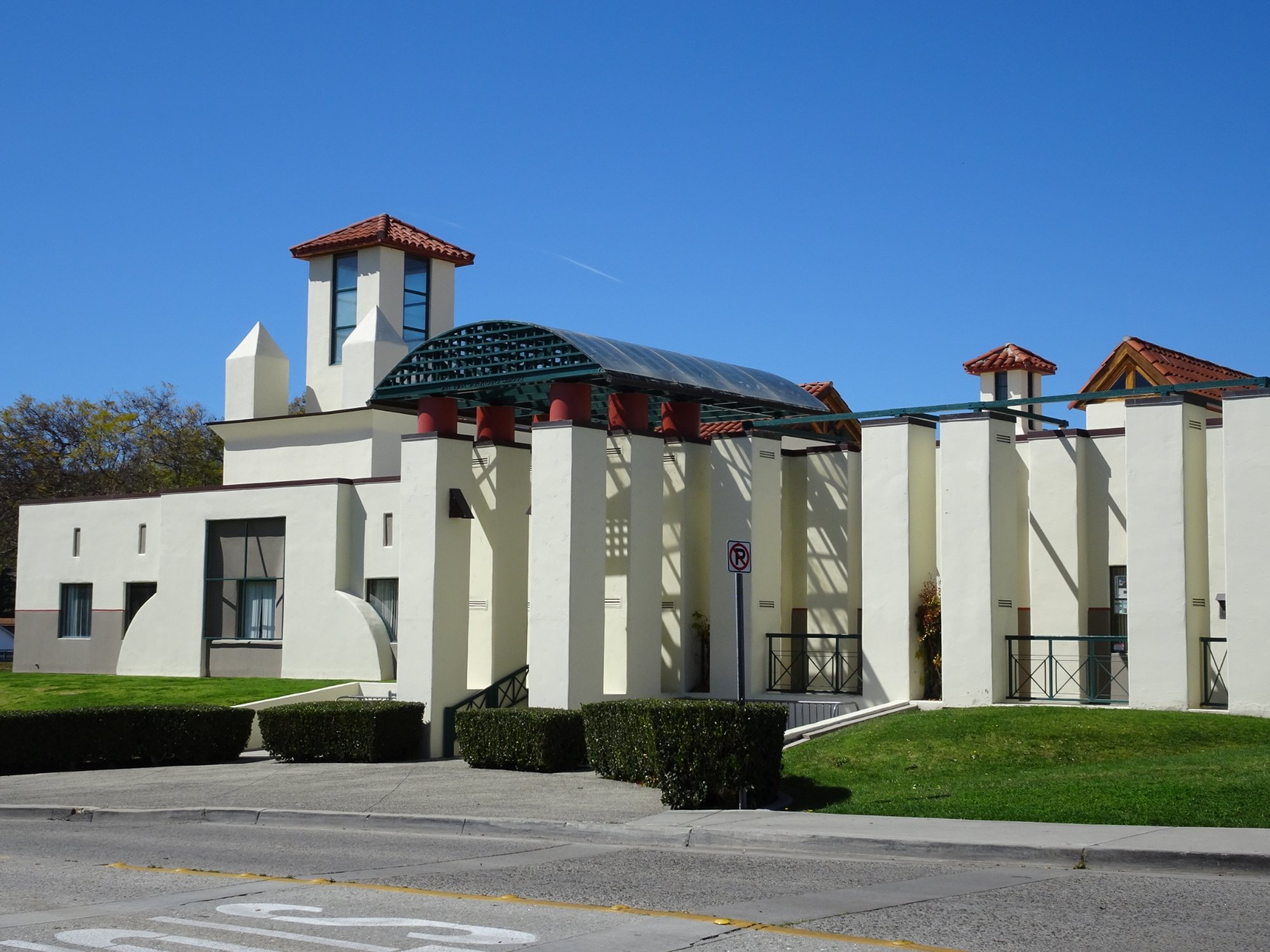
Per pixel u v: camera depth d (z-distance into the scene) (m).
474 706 23.80
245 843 14.52
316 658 31.64
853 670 23.81
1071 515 22.17
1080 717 18.89
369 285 38.06
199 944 8.95
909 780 16.66
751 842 13.32
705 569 24.80
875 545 22.33
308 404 38.75
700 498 24.91
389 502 31.58
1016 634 21.47
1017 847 11.78
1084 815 13.17
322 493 32.12
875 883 10.88
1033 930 8.84
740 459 23.78
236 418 37.50
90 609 37.00
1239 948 8.25
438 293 39.38
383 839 14.77
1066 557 22.14
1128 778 14.94
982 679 20.83
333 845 14.27
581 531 22.31
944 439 21.62
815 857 12.53
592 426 22.64
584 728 20.50
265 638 32.97
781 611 24.05
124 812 17.55
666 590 24.62
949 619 21.22
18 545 38.31
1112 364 31.00
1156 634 19.48
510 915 9.77
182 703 28.48
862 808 15.02
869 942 8.58
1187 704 19.16
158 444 63.69
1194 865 11.00
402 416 35.75
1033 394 34.84
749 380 25.78
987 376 35.44
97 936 9.26
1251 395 18.89
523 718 20.44
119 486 62.06
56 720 23.09
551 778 19.41
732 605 23.45
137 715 23.84
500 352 23.33
